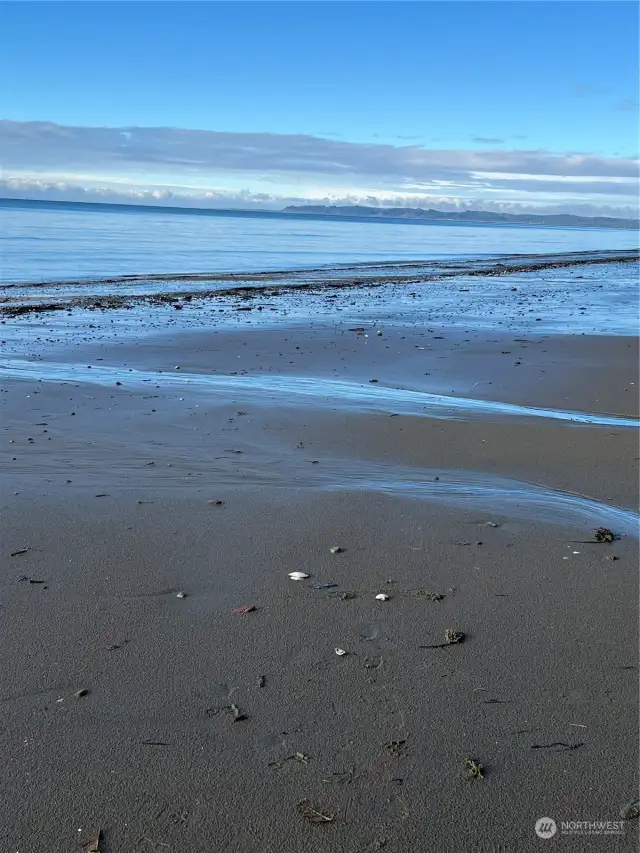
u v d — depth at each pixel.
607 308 19.00
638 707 3.19
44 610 3.90
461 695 3.26
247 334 13.81
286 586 4.23
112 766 2.80
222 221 123.56
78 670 3.39
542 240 81.75
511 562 4.59
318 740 2.96
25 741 2.93
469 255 45.62
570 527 5.15
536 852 2.48
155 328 14.43
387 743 2.95
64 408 8.12
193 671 3.40
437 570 4.46
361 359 11.62
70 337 13.19
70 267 28.34
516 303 20.03
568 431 7.54
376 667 3.46
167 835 2.51
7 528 4.91
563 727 3.06
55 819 2.57
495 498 5.68
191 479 5.98
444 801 2.68
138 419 7.75
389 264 35.62
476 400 9.05
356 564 4.52
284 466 6.35
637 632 3.81
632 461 6.59
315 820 2.58
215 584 4.23
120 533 4.89
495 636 3.74
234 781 2.74
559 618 3.93
